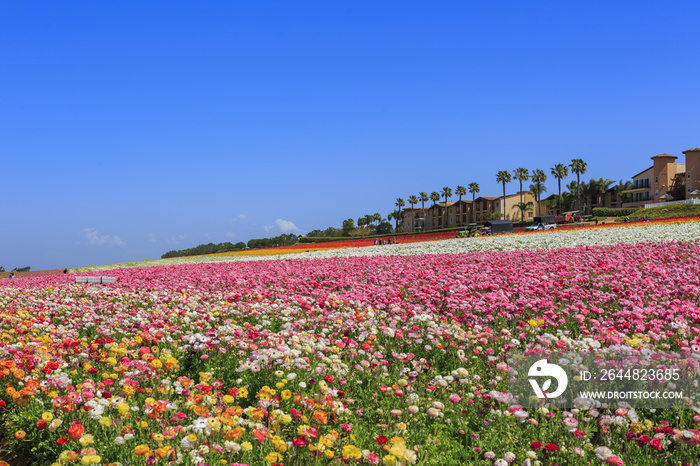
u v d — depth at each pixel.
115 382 5.84
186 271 23.03
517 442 4.78
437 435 5.00
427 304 9.79
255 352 6.31
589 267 13.70
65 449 4.45
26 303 12.82
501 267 14.60
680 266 13.23
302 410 5.14
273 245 79.06
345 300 10.62
